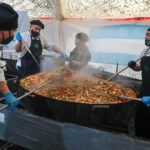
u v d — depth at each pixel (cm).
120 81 220
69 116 129
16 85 234
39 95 136
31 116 127
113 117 130
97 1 337
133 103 142
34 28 251
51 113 135
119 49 355
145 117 185
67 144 121
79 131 115
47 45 303
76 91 159
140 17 323
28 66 272
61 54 299
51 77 178
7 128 141
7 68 352
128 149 104
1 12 119
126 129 141
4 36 127
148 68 188
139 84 222
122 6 323
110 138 108
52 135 123
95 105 124
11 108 133
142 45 334
